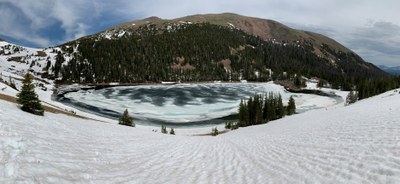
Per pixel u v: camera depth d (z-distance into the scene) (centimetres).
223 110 10838
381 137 1292
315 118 3816
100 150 1442
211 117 9612
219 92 16025
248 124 8369
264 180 1043
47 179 759
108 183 928
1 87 5934
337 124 2223
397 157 920
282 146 1745
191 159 1579
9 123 1320
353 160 1028
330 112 4459
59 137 1446
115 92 14862
